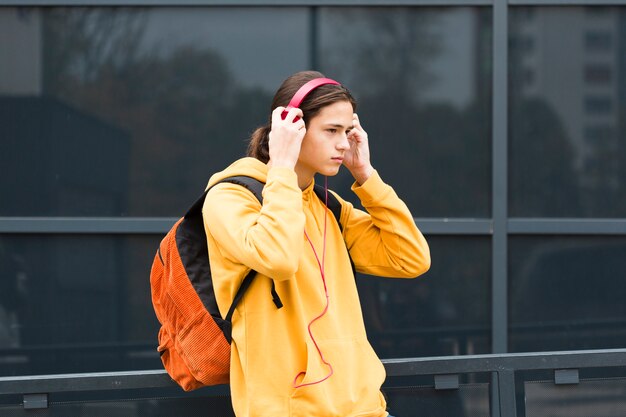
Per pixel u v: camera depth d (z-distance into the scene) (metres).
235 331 8.49
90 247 16.47
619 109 16.80
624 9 16.73
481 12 16.66
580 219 16.75
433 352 16.75
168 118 16.50
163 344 9.41
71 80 16.36
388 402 10.82
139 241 16.55
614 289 16.86
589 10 16.75
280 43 16.56
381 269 9.98
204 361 8.72
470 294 16.81
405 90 16.67
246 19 16.53
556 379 10.90
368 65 16.66
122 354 16.53
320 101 8.63
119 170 16.45
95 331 16.48
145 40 16.44
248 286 8.47
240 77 16.55
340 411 8.62
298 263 8.55
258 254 7.92
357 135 9.66
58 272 16.44
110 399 10.34
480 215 16.75
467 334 16.80
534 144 16.78
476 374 10.87
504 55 16.55
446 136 16.70
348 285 9.30
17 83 16.30
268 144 9.02
